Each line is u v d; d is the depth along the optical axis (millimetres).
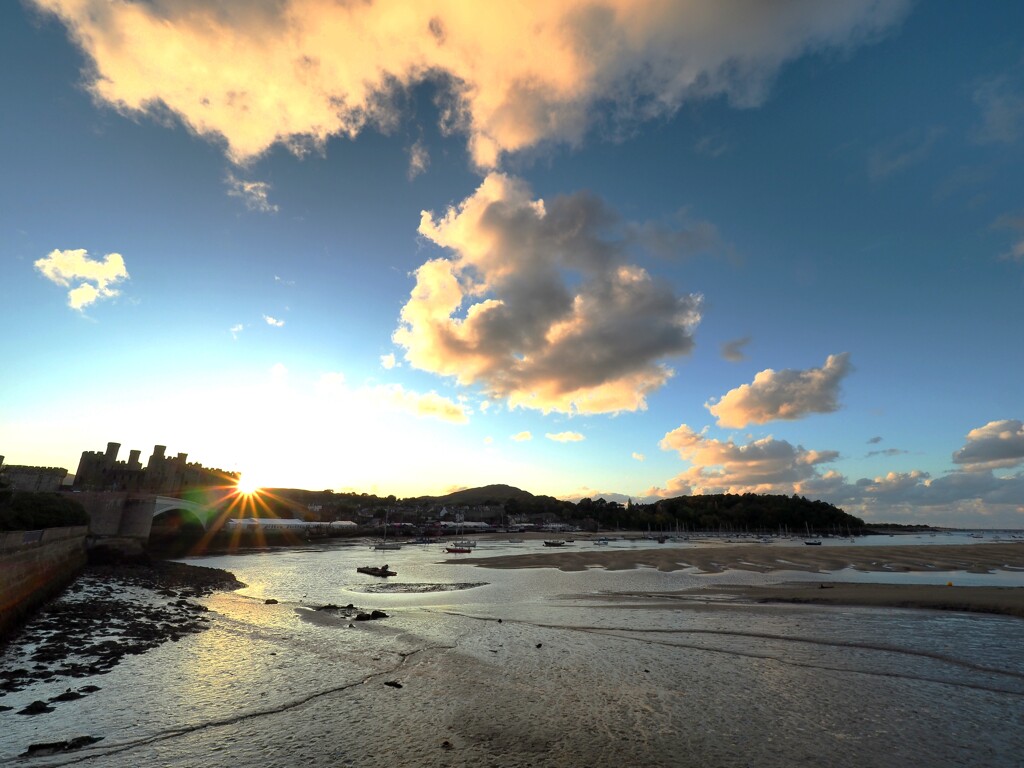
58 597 36938
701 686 18141
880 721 14945
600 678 19125
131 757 12617
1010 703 16453
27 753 12789
